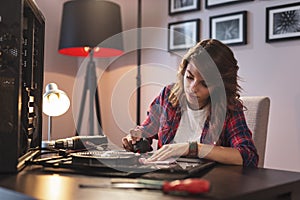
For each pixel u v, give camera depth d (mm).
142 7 3529
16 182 1059
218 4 3033
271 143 2781
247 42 2895
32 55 1486
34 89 1613
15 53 1234
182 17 3268
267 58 2801
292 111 2688
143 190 947
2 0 1240
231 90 1669
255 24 2855
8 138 1201
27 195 904
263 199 985
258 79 2844
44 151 1670
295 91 2676
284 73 2727
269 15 2777
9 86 1216
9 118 1210
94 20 2963
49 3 3311
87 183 1040
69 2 3027
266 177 1153
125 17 3609
